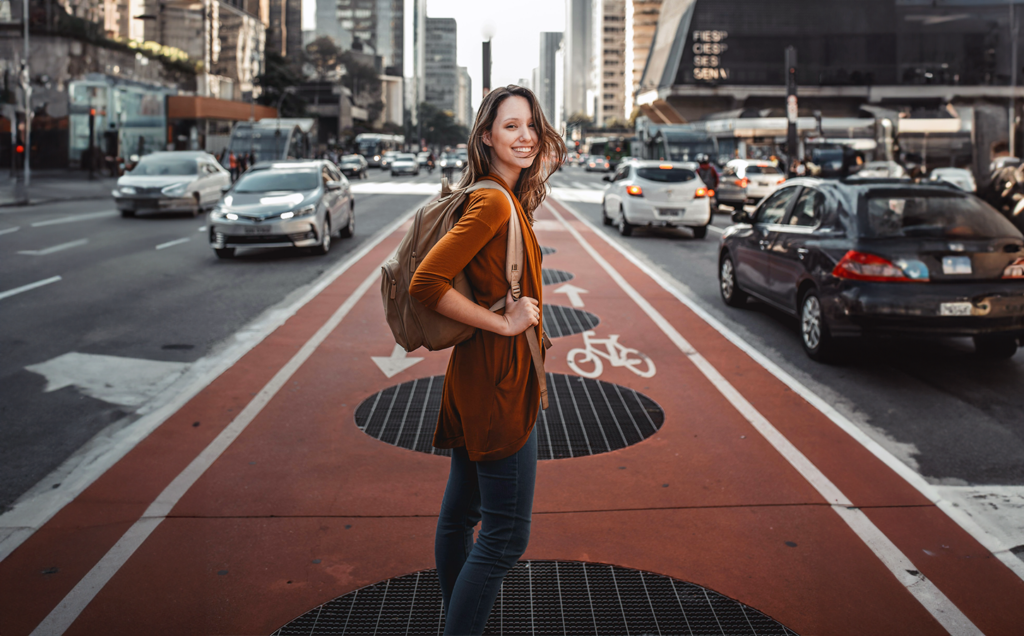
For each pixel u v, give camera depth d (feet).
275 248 48.88
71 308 29.81
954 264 20.93
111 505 12.94
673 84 292.81
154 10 207.72
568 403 18.69
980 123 146.00
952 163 145.89
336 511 12.78
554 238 55.47
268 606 10.03
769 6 287.07
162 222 65.00
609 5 648.79
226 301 31.48
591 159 238.27
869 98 289.12
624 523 12.42
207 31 230.27
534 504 13.10
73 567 11.00
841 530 12.26
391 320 7.68
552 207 85.40
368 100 574.15
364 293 33.17
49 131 150.30
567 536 11.98
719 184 85.30
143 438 16.03
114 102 155.02
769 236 27.32
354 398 18.83
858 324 21.33
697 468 14.73
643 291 34.83
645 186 56.18
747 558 11.35
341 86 416.46
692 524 12.41
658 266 42.70
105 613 9.87
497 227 7.24
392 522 12.40
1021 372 22.17
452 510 8.32
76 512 12.69
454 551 8.37
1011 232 21.88
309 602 10.13
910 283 20.90
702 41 289.33
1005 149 116.57
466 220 7.16
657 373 21.47
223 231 42.80
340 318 28.07
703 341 25.35
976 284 20.92
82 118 150.41
